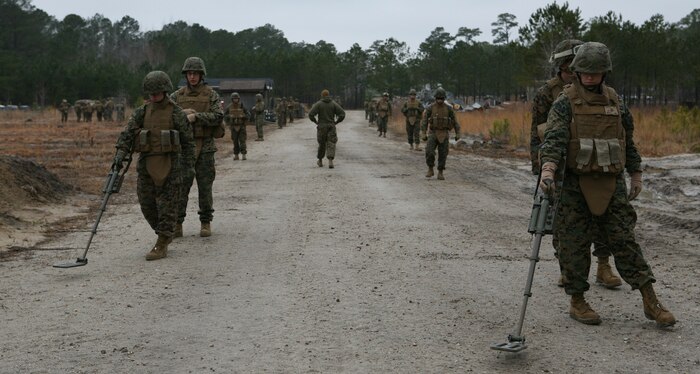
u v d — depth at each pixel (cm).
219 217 1030
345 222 975
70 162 1923
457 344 487
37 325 538
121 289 639
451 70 8994
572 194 521
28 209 1065
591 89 518
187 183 866
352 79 11944
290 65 10525
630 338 494
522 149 2273
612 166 508
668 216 988
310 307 578
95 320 549
